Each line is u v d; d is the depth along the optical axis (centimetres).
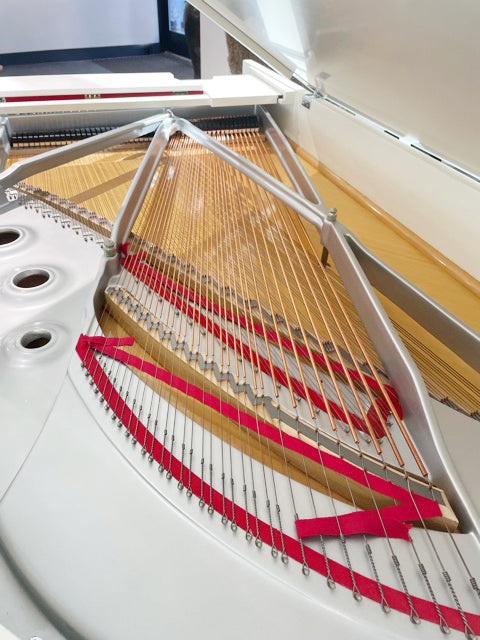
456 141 155
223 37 523
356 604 76
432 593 77
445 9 114
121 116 242
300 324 131
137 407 108
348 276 137
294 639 72
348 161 217
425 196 176
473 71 122
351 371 125
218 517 88
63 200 194
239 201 198
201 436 104
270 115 255
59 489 91
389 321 117
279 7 183
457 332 125
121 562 80
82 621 74
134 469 95
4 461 96
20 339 126
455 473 94
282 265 158
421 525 93
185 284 153
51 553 81
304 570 80
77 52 807
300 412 111
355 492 99
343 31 161
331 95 221
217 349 127
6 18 739
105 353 120
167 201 196
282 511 90
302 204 166
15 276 148
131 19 813
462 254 167
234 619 74
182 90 251
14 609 73
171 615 74
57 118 236
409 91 156
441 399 119
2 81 240
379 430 109
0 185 168
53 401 109
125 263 155
